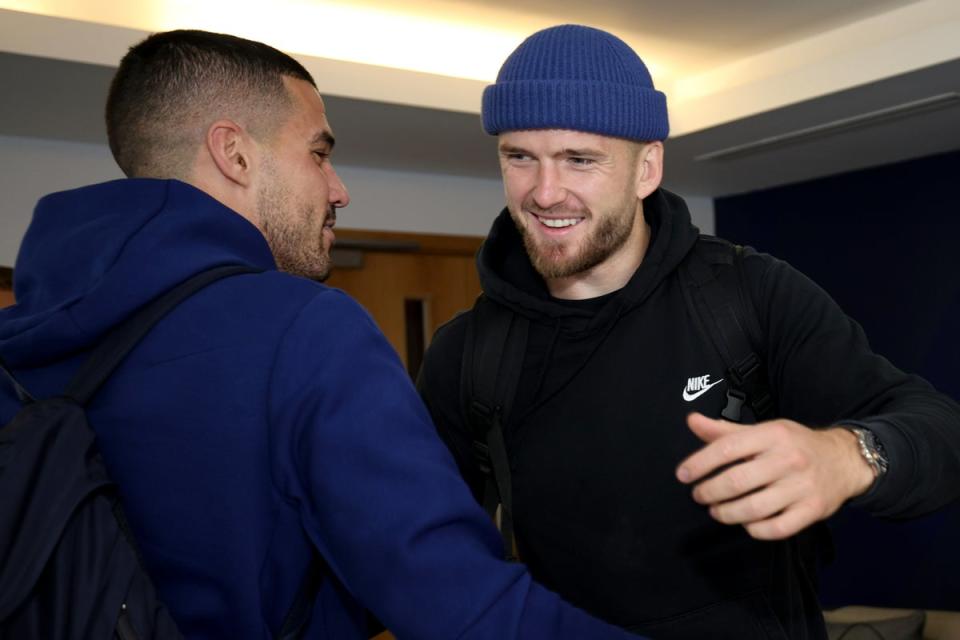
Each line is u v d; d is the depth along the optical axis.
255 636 0.76
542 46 1.13
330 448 0.74
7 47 2.51
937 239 4.34
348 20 3.26
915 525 4.39
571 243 1.14
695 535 1.12
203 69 0.93
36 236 0.88
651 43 3.51
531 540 1.21
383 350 0.81
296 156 0.98
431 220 4.34
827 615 4.04
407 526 0.71
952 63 2.98
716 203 5.32
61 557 0.71
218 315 0.80
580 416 1.18
